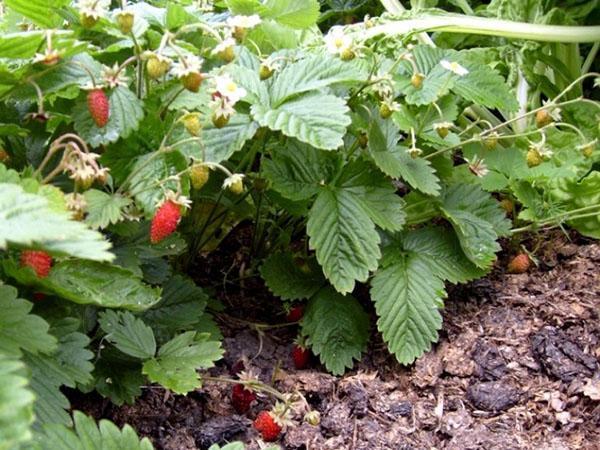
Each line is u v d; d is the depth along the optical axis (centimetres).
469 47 78
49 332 40
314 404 50
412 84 54
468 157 60
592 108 67
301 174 51
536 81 69
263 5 55
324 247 50
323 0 86
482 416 49
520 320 55
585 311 55
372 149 52
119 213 42
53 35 42
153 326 47
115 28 46
